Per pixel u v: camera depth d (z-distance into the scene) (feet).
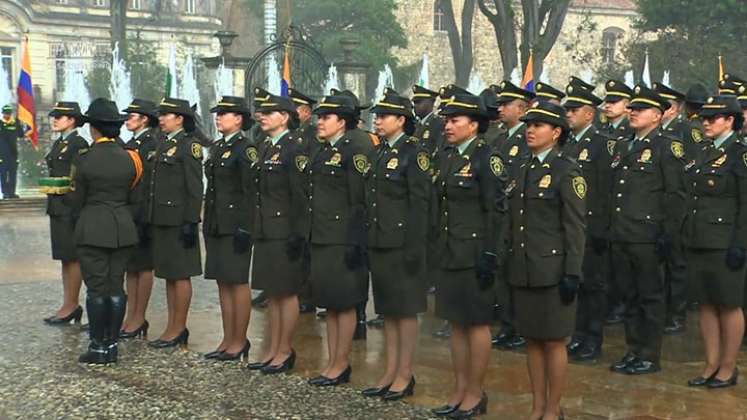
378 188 21.85
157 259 27.43
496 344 27.81
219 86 83.41
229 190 25.77
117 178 25.85
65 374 24.08
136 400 21.72
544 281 19.08
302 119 29.99
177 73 141.49
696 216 23.39
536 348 19.85
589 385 23.48
